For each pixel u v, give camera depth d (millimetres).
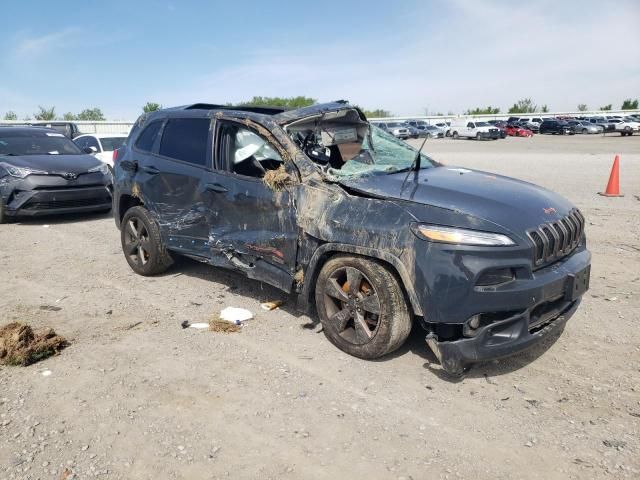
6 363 4062
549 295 3592
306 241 4309
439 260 3500
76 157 10211
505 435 3178
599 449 3037
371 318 4059
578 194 11375
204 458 2994
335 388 3713
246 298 5496
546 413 3396
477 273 3416
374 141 5398
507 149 29750
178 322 4902
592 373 3885
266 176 4527
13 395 3643
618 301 5230
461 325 3650
